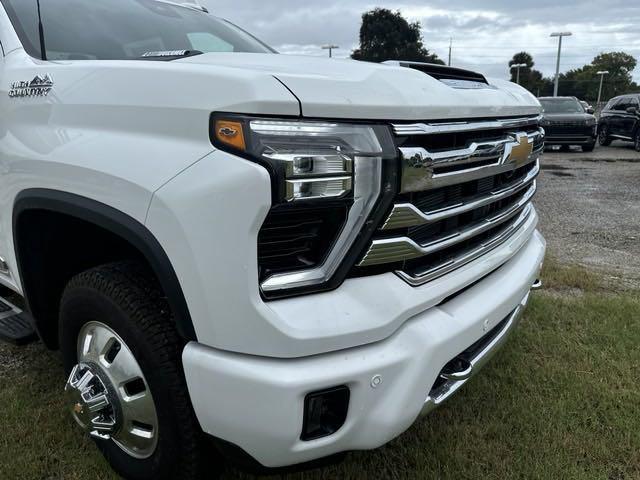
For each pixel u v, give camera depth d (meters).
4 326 2.65
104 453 2.24
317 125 1.58
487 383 3.01
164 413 1.88
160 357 1.84
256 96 1.51
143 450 2.07
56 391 2.84
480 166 2.06
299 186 1.54
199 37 3.13
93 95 1.93
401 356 1.73
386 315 1.71
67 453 2.39
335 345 1.63
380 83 1.76
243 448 1.70
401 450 2.46
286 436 1.61
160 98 1.71
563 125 16.73
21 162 2.15
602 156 16.14
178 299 1.67
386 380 1.71
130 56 2.68
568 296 4.32
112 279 1.96
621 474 2.38
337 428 1.71
